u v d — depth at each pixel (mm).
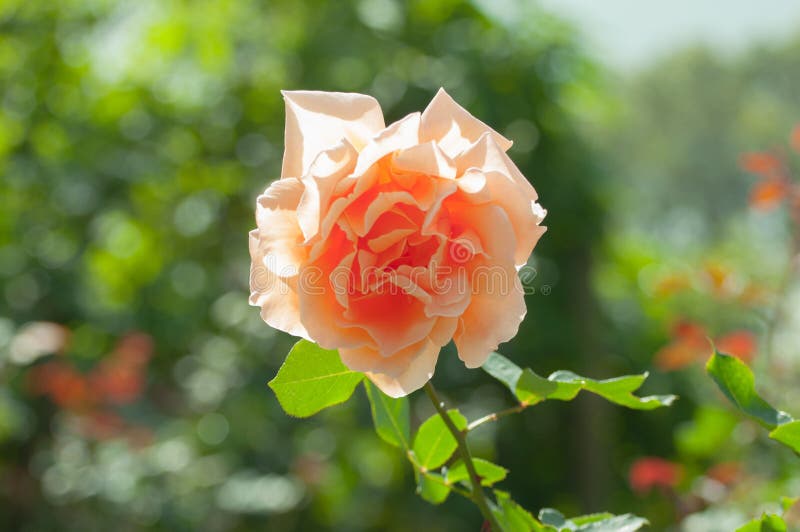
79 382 4164
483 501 1070
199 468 4656
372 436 4914
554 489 4688
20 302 4957
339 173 879
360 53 4902
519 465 4727
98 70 5535
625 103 5516
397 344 877
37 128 5250
